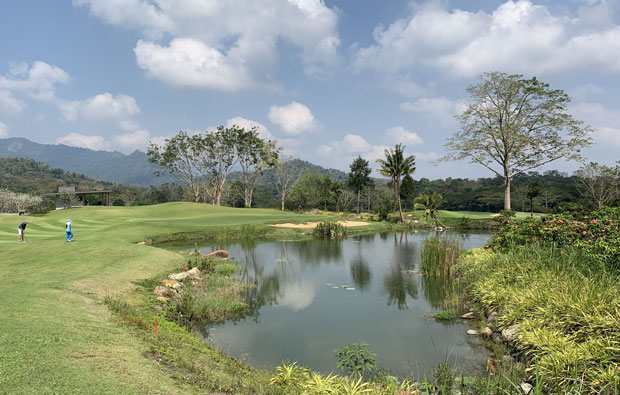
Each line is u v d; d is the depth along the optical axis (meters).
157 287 10.97
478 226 42.91
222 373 5.40
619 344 5.05
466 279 12.72
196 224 31.45
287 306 10.96
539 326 6.55
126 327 6.39
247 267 17.34
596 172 45.03
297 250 23.44
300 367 6.54
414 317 9.87
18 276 9.74
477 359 7.01
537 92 33.59
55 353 4.50
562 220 11.34
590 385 4.63
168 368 4.91
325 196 75.75
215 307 10.05
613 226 9.61
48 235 22.08
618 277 6.96
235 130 65.81
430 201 44.69
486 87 35.56
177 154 65.19
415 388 5.71
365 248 24.45
